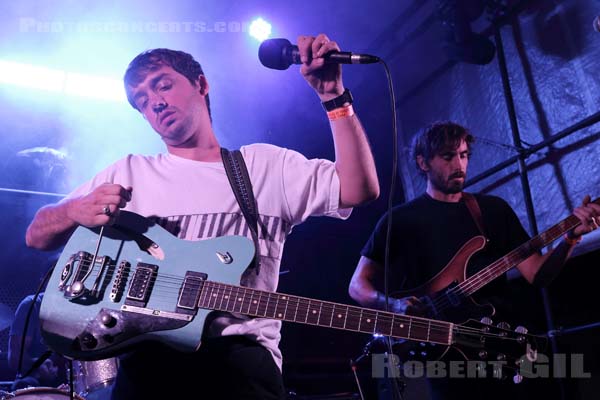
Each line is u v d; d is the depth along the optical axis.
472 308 2.52
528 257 2.66
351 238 5.52
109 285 1.49
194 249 1.53
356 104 5.66
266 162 1.72
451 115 4.95
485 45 4.37
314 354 4.73
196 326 1.43
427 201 2.98
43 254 4.29
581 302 3.65
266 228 1.62
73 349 1.43
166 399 1.43
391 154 5.52
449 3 4.45
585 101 3.86
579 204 3.84
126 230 1.57
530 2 4.32
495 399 2.37
